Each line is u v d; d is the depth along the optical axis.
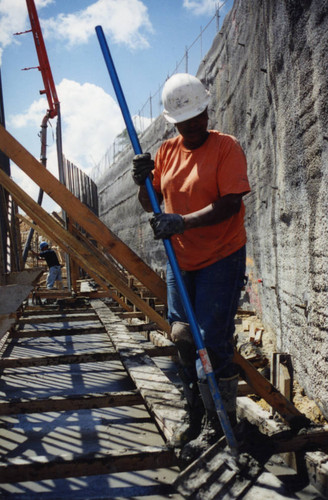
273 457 2.33
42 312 7.41
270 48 4.65
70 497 1.96
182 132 1.99
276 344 4.96
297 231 3.71
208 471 1.79
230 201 1.87
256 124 6.23
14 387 3.71
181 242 2.08
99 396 2.65
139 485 2.07
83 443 2.58
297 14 3.41
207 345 1.95
